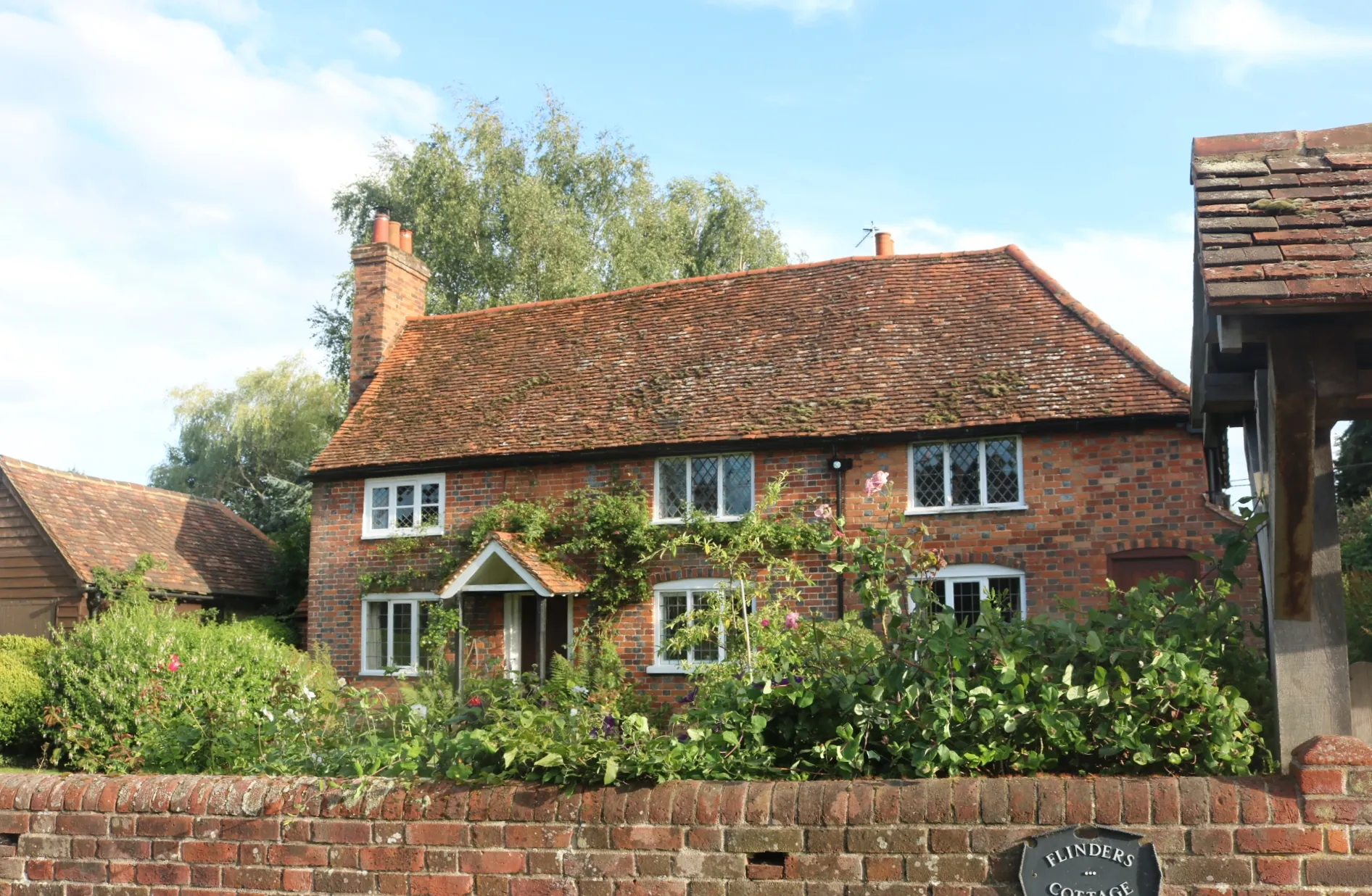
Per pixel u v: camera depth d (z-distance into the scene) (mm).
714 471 16828
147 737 7508
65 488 21969
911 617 5480
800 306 18922
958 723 4859
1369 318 4375
